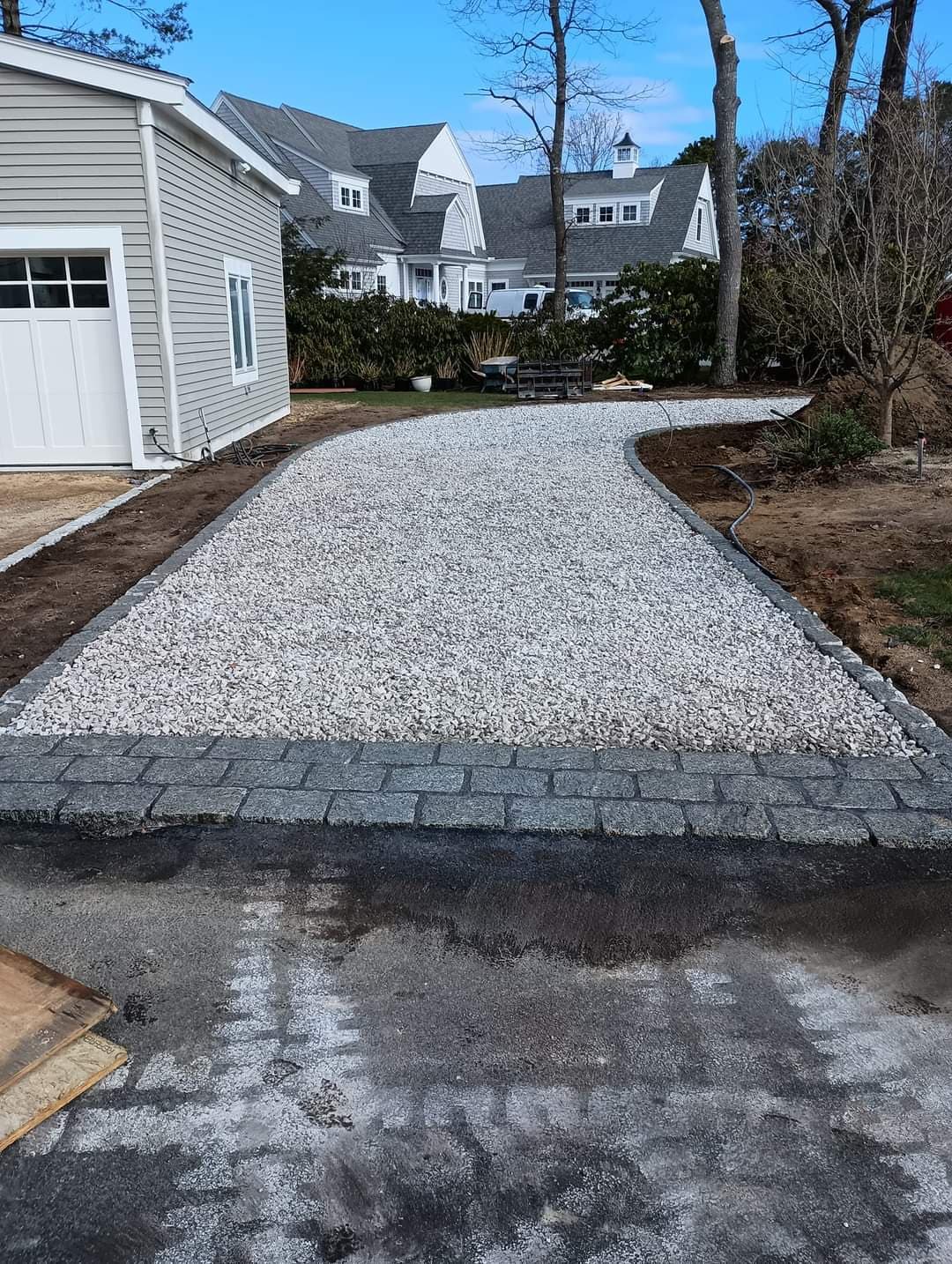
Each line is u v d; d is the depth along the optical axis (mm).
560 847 3182
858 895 2949
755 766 3621
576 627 5105
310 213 29062
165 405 9922
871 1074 2281
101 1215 1932
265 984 2572
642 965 2652
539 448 11281
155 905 2898
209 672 4496
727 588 5770
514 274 37344
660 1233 1892
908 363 10719
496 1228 1904
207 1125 2133
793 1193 1977
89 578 6195
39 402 10008
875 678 4375
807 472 9453
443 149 36219
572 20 25156
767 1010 2488
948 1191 1980
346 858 3127
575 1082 2258
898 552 6617
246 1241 1877
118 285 9539
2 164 9141
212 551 6656
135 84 8922
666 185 37562
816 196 12234
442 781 3518
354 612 5348
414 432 12852
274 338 15000
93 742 3801
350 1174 2018
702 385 20172
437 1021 2445
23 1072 2215
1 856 3141
